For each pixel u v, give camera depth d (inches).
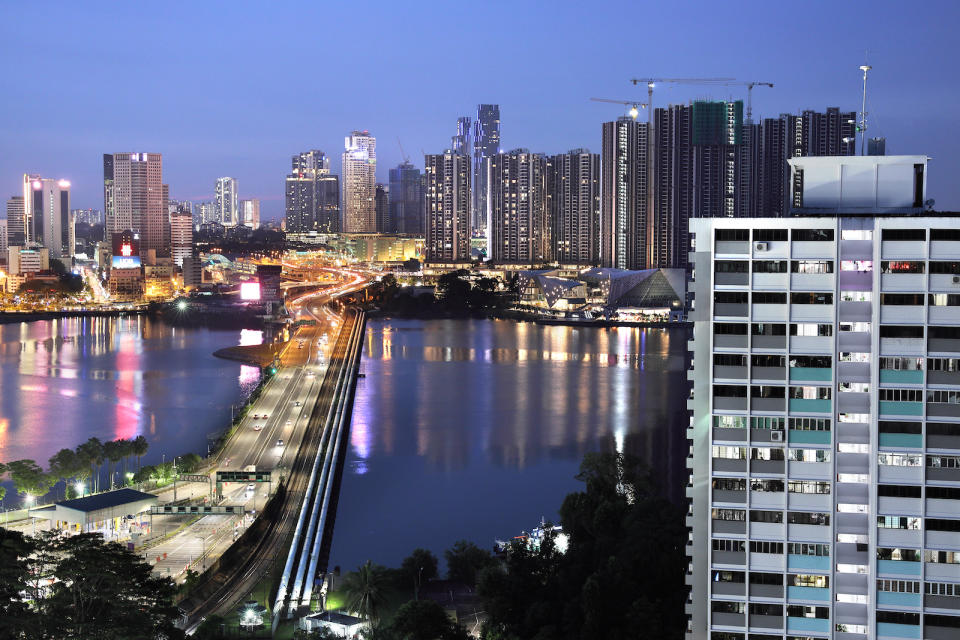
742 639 5561.0
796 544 5511.8
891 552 5388.8
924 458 5364.2
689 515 5816.9
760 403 5541.3
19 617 6092.5
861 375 5457.7
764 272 5516.7
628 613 7032.5
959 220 5329.7
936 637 5364.2
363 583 7844.5
